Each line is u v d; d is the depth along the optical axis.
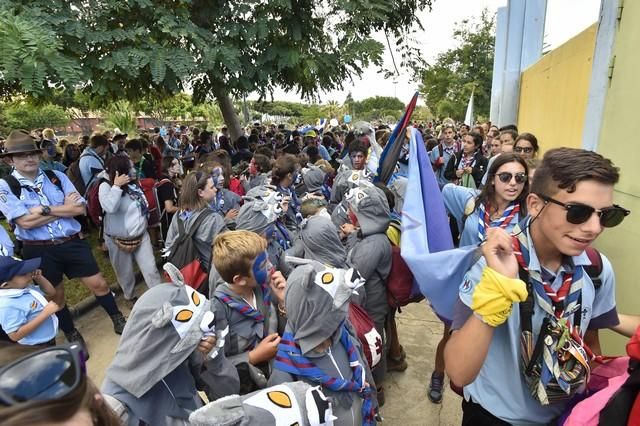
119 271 4.54
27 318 2.60
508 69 9.27
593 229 1.15
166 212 5.64
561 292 1.31
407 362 3.56
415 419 2.88
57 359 0.75
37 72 3.11
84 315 4.61
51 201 3.55
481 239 2.55
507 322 1.33
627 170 2.33
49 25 3.53
